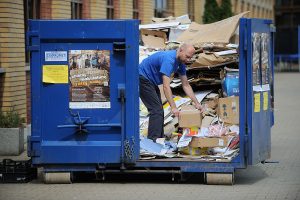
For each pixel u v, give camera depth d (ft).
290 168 60.49
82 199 47.39
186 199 47.26
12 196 48.60
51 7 89.97
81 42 51.31
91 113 51.72
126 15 122.01
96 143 51.83
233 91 57.06
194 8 176.55
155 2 143.02
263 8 303.89
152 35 73.00
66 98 51.67
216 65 59.98
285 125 94.73
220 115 55.21
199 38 65.46
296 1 348.18
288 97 146.72
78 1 100.27
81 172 54.80
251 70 51.83
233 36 68.85
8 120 68.59
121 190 50.57
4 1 74.54
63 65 51.44
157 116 55.57
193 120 53.16
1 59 74.69
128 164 51.93
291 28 329.11
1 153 68.03
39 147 51.93
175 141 55.47
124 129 51.49
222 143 53.16
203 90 61.52
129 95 51.21
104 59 51.26
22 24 78.79
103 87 51.44
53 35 51.11
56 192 49.96
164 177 55.88
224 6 179.52
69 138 52.01
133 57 51.03
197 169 52.06
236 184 52.90
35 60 51.44
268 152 56.39
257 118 53.21
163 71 53.78
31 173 55.06
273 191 50.24
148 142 53.57
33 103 51.72
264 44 55.31
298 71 281.13
